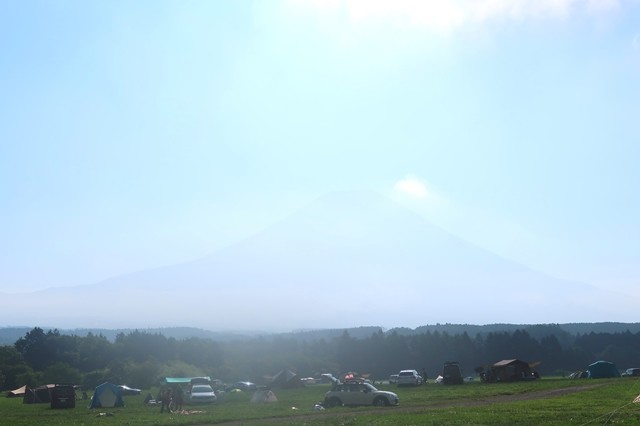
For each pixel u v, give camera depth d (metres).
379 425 32.81
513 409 38.97
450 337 187.25
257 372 148.12
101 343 164.75
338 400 50.75
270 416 42.69
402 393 65.62
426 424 32.16
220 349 168.75
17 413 54.66
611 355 179.50
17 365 133.50
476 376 145.12
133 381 123.06
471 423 31.89
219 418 41.50
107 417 46.50
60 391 62.50
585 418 32.75
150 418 43.97
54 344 163.62
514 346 177.38
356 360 175.00
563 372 144.25
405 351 176.38
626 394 50.38
